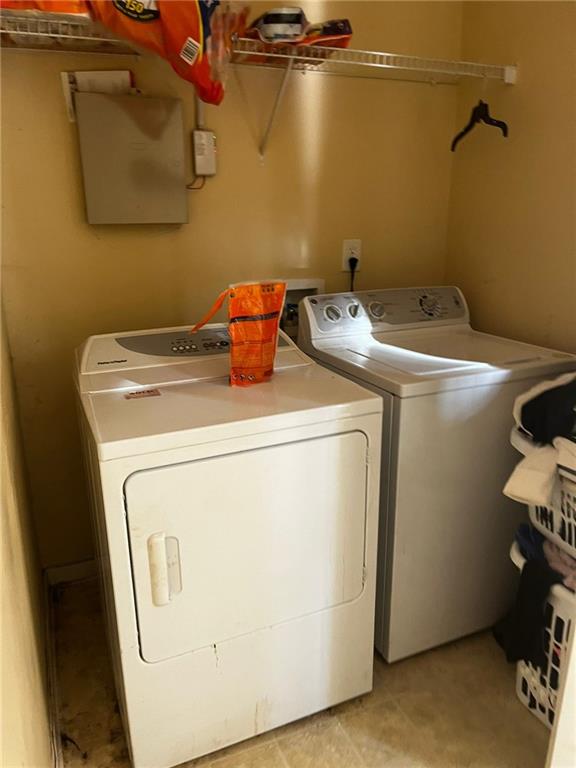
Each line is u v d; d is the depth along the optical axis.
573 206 1.74
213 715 1.37
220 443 1.19
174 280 1.94
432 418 1.50
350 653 1.51
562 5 1.69
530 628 1.46
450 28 2.09
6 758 0.74
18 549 1.21
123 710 1.39
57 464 1.96
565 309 1.81
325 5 1.90
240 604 1.31
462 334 2.01
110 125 1.69
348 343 1.85
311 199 2.06
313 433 1.29
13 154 1.67
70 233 1.79
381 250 2.22
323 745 1.46
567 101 1.71
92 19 1.36
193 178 1.88
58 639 1.82
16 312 1.79
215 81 1.47
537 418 1.39
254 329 1.39
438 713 1.55
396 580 1.59
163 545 1.19
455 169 2.22
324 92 1.98
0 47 1.59
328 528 1.37
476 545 1.69
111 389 1.38
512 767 1.40
